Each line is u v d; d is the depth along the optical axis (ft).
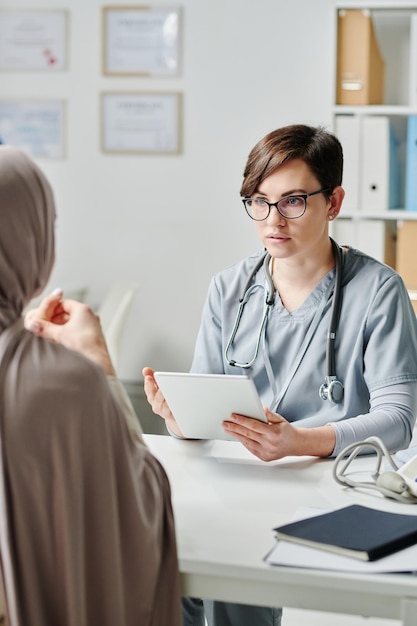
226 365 6.87
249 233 13.60
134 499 4.00
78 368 3.83
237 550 4.49
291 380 6.56
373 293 6.48
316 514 4.93
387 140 11.92
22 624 3.81
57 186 14.06
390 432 6.02
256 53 13.26
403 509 5.07
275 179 6.31
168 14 13.42
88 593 3.90
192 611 6.45
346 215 12.11
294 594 4.30
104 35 13.64
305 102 13.20
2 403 3.72
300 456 6.04
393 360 6.29
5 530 3.75
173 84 13.55
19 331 3.89
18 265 3.86
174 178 13.70
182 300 13.87
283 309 6.67
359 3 11.86
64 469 3.74
